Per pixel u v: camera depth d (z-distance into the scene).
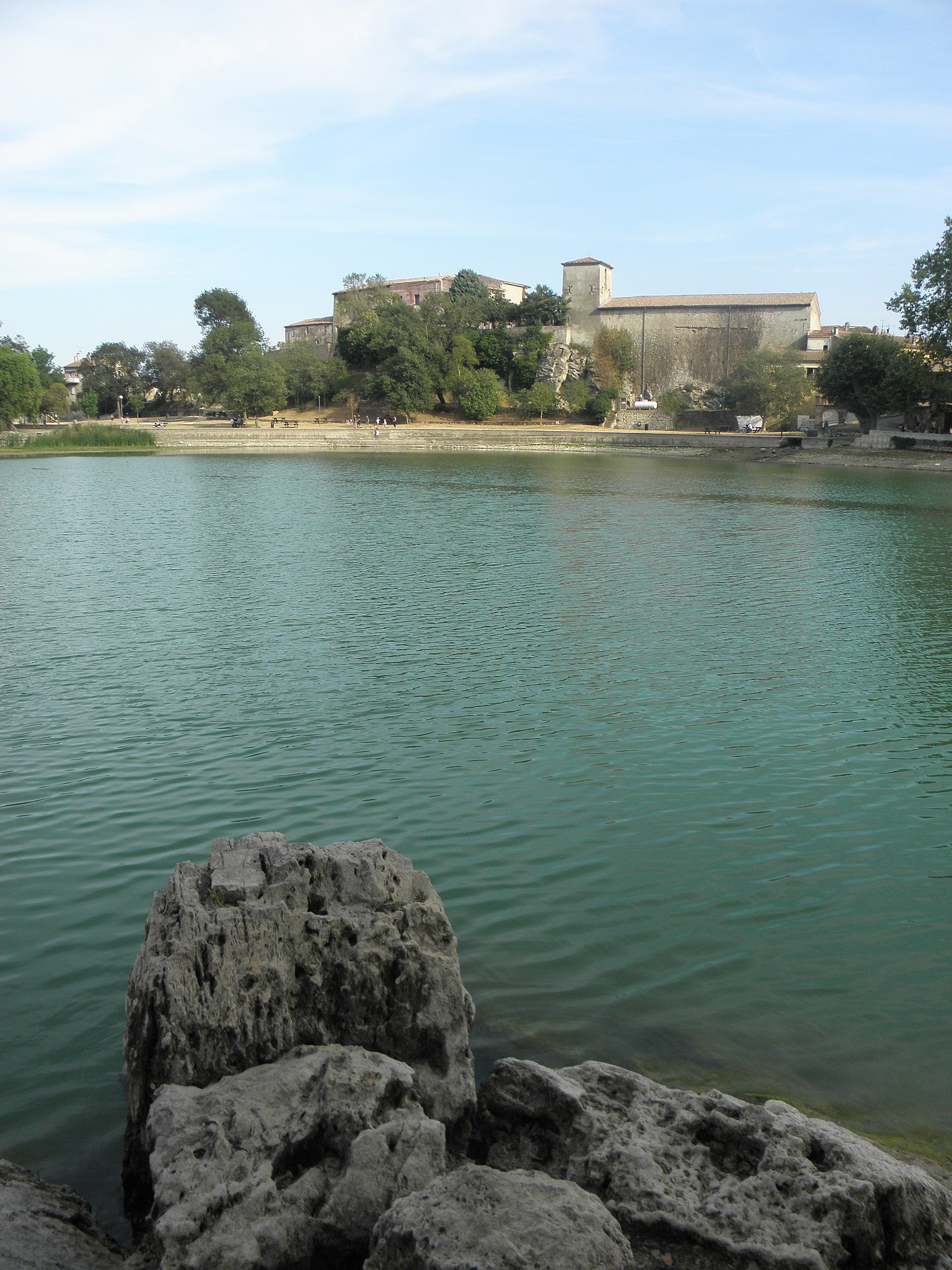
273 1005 7.10
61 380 182.00
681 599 31.36
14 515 54.78
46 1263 5.61
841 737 18.02
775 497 69.44
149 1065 6.78
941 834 13.98
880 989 9.91
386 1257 5.32
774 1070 8.46
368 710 19.00
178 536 46.03
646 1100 7.01
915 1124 7.77
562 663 22.89
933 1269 5.79
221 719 18.31
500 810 14.38
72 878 11.95
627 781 15.69
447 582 33.84
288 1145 6.17
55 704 19.25
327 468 97.06
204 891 7.67
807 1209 5.88
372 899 7.87
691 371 164.75
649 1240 5.84
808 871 12.72
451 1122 6.95
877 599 32.00
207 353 152.88
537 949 10.50
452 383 154.62
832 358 109.50
